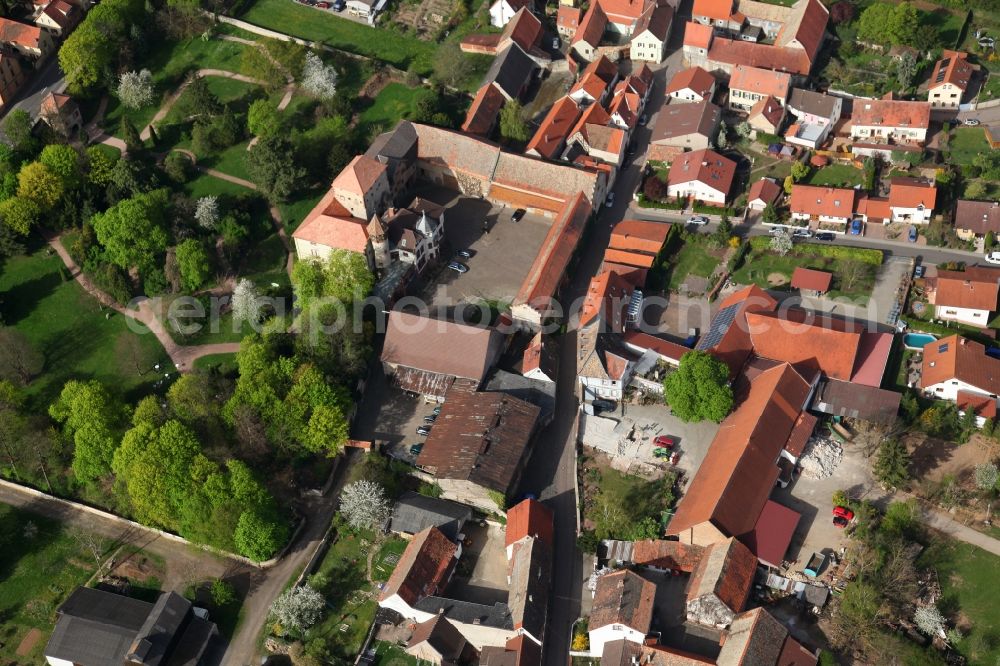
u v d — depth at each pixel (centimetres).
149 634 19800
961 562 19975
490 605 19900
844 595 19475
